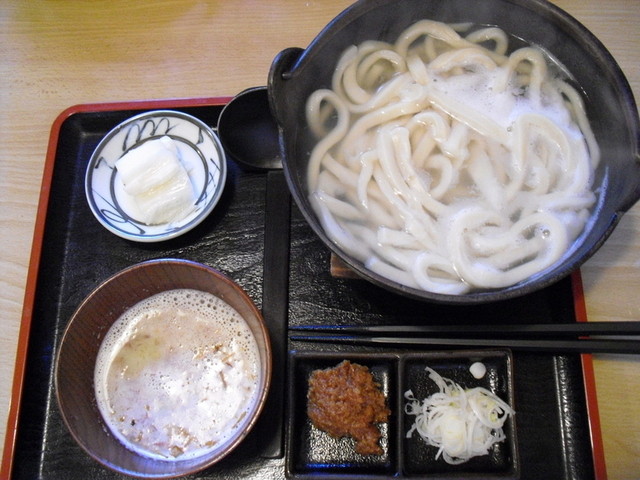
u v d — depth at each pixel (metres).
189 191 0.37
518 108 0.33
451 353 0.32
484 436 0.32
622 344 0.31
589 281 0.35
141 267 0.32
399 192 0.31
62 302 0.37
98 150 0.39
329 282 0.36
